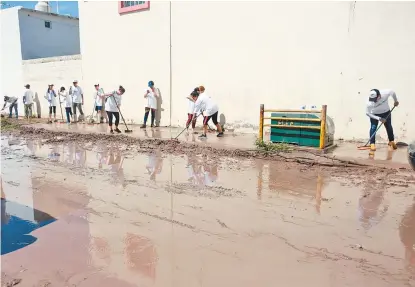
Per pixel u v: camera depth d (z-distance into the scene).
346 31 8.73
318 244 3.46
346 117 8.98
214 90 11.22
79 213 4.34
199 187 5.29
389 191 5.04
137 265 3.12
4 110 19.27
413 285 2.79
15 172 6.34
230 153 7.65
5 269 3.10
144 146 8.72
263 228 3.82
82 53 14.84
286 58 9.70
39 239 3.66
